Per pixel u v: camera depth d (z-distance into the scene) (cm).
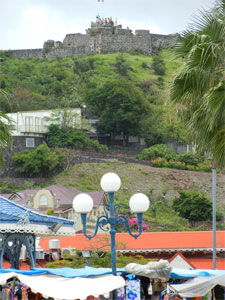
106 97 15212
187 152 13988
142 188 12494
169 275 2181
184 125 2484
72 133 13650
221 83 2241
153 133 14925
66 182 12550
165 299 2311
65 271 2236
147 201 2227
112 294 2289
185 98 2442
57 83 17700
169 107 2498
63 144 13300
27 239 2438
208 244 4831
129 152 14675
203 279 2402
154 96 17425
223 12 2389
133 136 15075
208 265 4716
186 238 4941
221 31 2375
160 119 15225
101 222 2167
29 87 17650
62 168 12888
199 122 2355
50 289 1964
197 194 11119
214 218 4022
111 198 2181
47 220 2478
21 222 2339
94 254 3875
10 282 2220
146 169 13100
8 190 11881
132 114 14825
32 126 13038
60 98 16688
